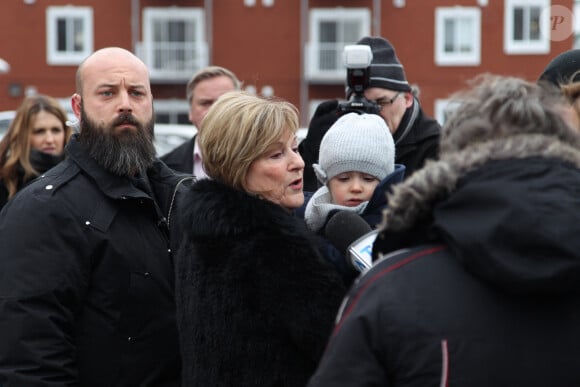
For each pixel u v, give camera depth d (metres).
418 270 2.16
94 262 3.35
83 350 3.32
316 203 3.45
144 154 3.55
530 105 2.22
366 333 2.14
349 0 34.19
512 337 2.06
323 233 3.26
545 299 2.07
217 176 3.02
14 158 5.93
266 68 34.34
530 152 2.15
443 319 2.09
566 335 2.06
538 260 1.97
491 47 34.12
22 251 3.23
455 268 2.14
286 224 2.84
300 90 34.44
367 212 3.29
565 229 1.96
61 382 3.19
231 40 34.38
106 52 3.60
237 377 2.75
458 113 2.30
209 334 2.81
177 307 3.11
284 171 3.02
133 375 3.37
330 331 2.71
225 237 2.83
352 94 4.38
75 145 3.53
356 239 2.99
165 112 34.84
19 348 3.14
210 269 2.84
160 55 34.53
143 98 3.60
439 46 34.19
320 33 34.62
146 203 3.48
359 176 3.38
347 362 2.14
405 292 2.13
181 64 34.50
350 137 3.37
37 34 33.81
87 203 3.38
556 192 2.03
